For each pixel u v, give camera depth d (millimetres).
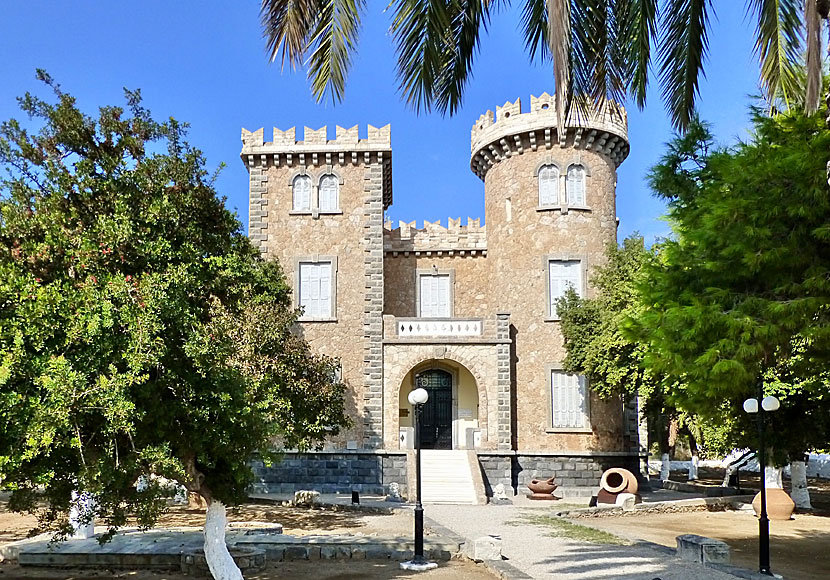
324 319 35594
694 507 28703
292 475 33781
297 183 37094
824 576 15875
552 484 32438
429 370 37812
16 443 9383
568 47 9672
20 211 13117
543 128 36188
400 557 17750
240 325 22766
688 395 14617
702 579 14586
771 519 25891
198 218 15484
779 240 12281
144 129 15016
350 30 10961
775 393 22938
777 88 11727
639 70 12742
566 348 34000
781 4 11398
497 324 35156
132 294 10953
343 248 36375
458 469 32844
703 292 13109
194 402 11555
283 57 11172
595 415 34656
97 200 13344
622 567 15836
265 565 17000
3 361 9469
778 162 12227
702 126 15703
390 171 39938
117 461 10539
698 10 12453
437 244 40031
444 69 12680
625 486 28562
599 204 36625
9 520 24281
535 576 14852
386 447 34344
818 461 53438
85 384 9719
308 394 24703
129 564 16672
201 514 25078
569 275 35906
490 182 39062
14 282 10359
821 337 11641
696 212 13922
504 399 34469
